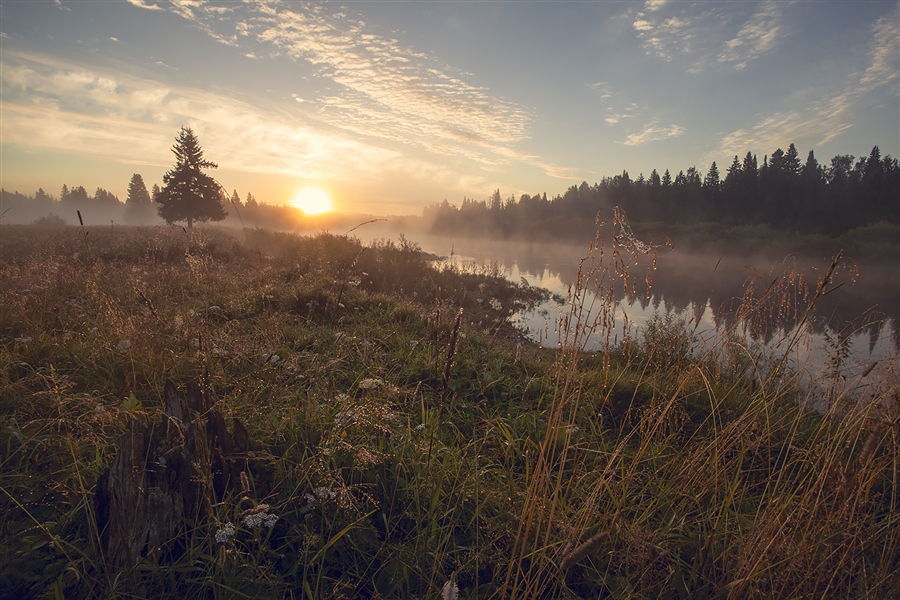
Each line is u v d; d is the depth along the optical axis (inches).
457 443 119.8
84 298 204.1
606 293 99.4
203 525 76.1
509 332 384.2
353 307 247.1
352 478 90.7
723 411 147.0
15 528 74.0
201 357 129.8
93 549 70.4
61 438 95.3
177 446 74.0
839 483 78.6
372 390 127.3
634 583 79.7
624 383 159.5
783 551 76.4
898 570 75.1
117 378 130.0
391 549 79.1
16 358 133.3
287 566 76.0
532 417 137.2
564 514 86.0
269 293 237.6
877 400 89.2
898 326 347.3
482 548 81.5
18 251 442.9
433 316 229.3
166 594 68.2
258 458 88.2
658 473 112.6
